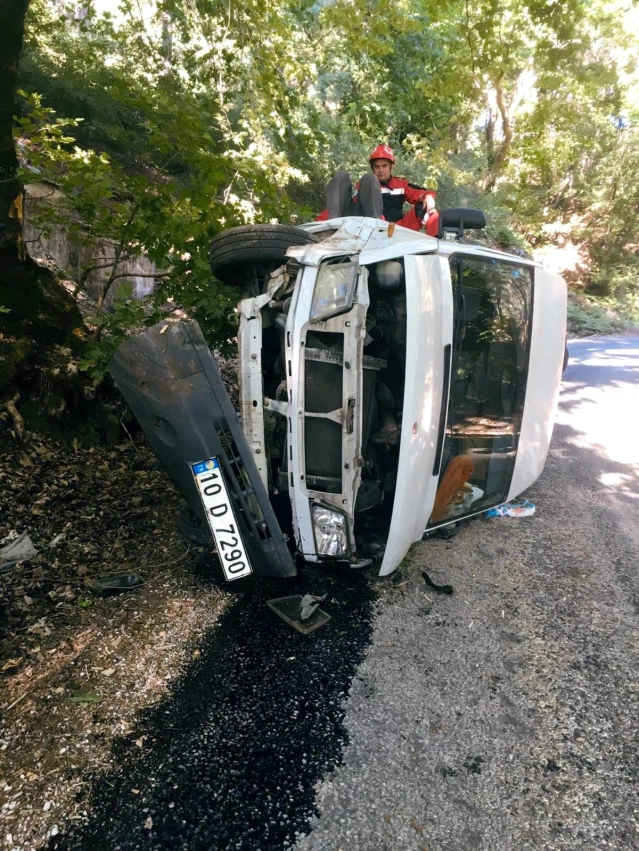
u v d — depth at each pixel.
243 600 3.43
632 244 21.33
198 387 3.07
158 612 3.30
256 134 8.12
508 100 18.48
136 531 4.13
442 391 3.51
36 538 3.90
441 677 2.91
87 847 2.05
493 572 3.84
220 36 7.48
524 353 4.46
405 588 3.62
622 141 20.27
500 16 8.33
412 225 5.18
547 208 22.55
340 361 3.21
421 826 2.18
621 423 6.97
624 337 14.47
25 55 8.34
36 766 2.34
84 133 8.59
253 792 2.28
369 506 3.66
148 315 5.55
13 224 5.41
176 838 2.10
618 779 2.40
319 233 3.98
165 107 4.79
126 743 2.47
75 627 3.15
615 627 3.35
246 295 4.16
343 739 2.53
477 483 4.25
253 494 3.23
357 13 7.37
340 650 3.06
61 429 5.05
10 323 5.06
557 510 4.76
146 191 5.17
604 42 15.11
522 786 2.36
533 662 3.04
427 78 13.31
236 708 2.67
